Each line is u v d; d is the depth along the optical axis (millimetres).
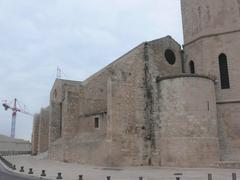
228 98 31141
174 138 29297
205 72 32844
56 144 40281
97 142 31578
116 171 25812
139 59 33781
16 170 27078
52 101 44531
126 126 31141
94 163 31531
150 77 33375
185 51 36531
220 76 32094
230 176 20828
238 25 31750
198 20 34312
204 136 28656
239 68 31125
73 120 37031
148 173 24000
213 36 32844
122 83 31844
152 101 32719
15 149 99562
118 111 30922
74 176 21703
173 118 29781
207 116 29281
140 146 31469
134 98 32375
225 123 30859
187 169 26750
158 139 31203
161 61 34938
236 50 31516
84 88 38281
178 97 29812
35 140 58062
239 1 32062
